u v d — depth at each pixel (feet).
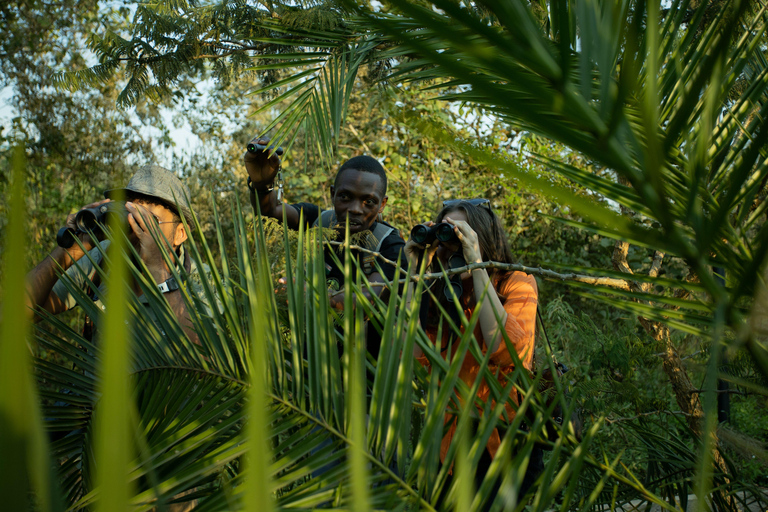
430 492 2.64
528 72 2.21
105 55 8.64
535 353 6.22
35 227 13.42
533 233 18.31
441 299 5.50
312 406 3.09
